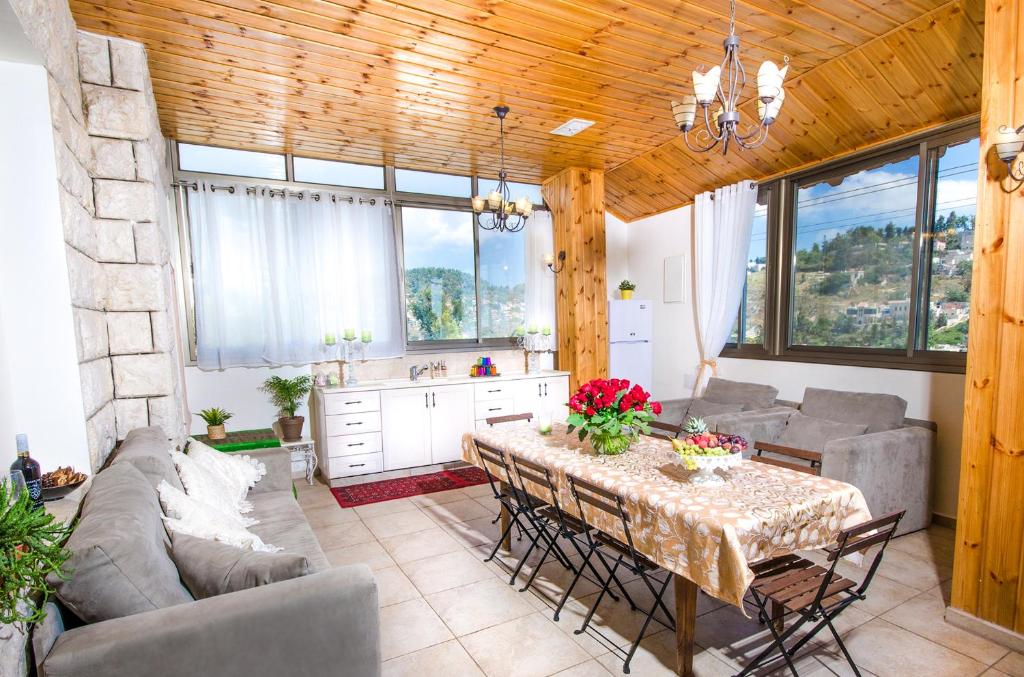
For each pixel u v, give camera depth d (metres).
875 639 2.18
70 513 1.76
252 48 2.81
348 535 3.37
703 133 4.14
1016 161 2.01
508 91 3.43
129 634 1.23
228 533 1.79
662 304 5.65
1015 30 2.01
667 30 2.75
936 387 3.38
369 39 2.76
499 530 3.42
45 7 1.95
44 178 1.99
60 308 2.04
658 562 1.92
